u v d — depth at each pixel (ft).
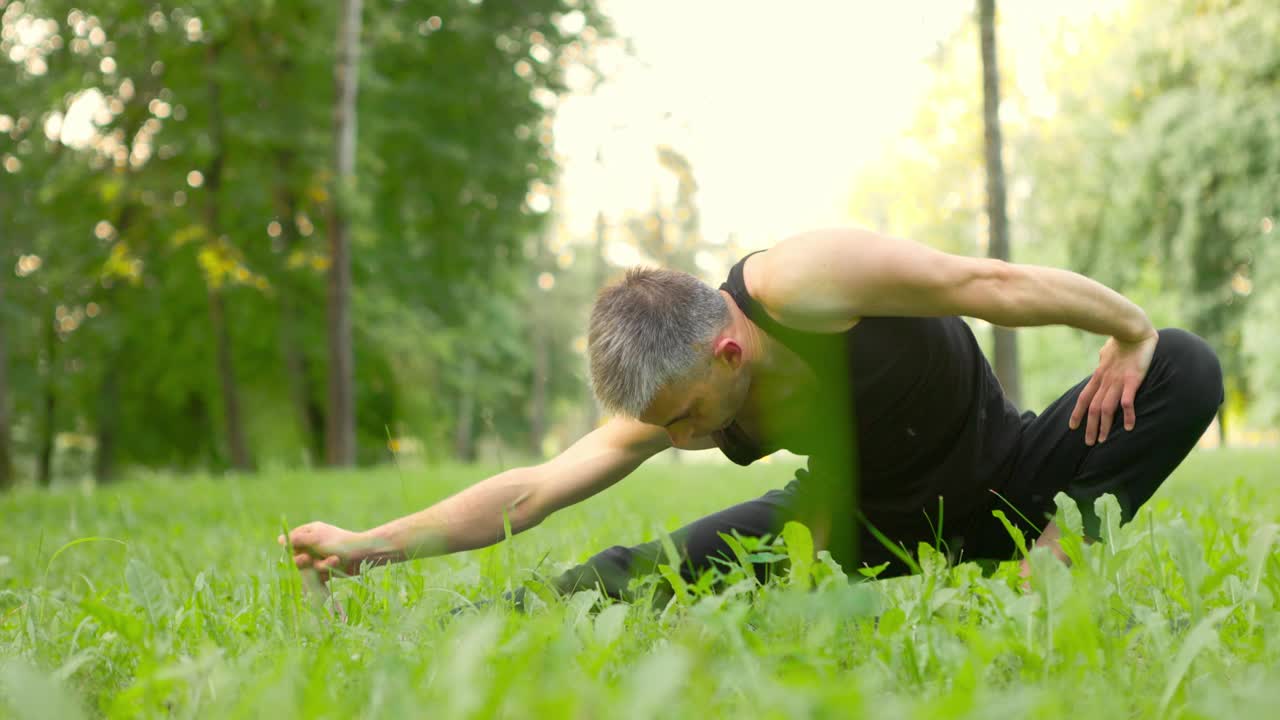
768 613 6.71
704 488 35.14
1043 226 92.68
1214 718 4.43
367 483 39.22
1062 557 8.92
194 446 82.69
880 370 8.44
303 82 66.44
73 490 41.91
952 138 96.48
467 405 104.22
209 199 65.82
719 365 8.20
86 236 68.18
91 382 77.36
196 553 16.20
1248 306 84.07
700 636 6.01
